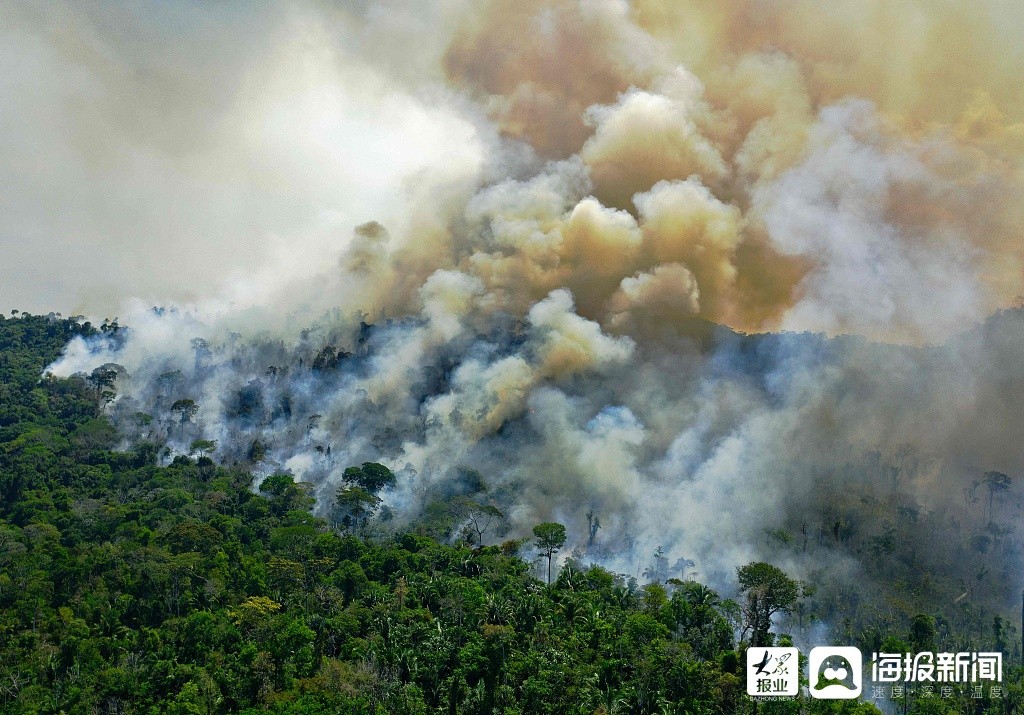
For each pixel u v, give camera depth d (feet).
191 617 460.55
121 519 642.63
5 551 561.84
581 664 425.28
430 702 412.36
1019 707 454.40
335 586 518.78
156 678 419.74
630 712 397.80
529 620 463.01
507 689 406.41
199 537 574.97
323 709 385.70
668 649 434.30
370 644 442.09
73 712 398.83
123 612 490.08
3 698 415.64
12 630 469.57
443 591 508.12
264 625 456.45
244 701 410.72
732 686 400.67
